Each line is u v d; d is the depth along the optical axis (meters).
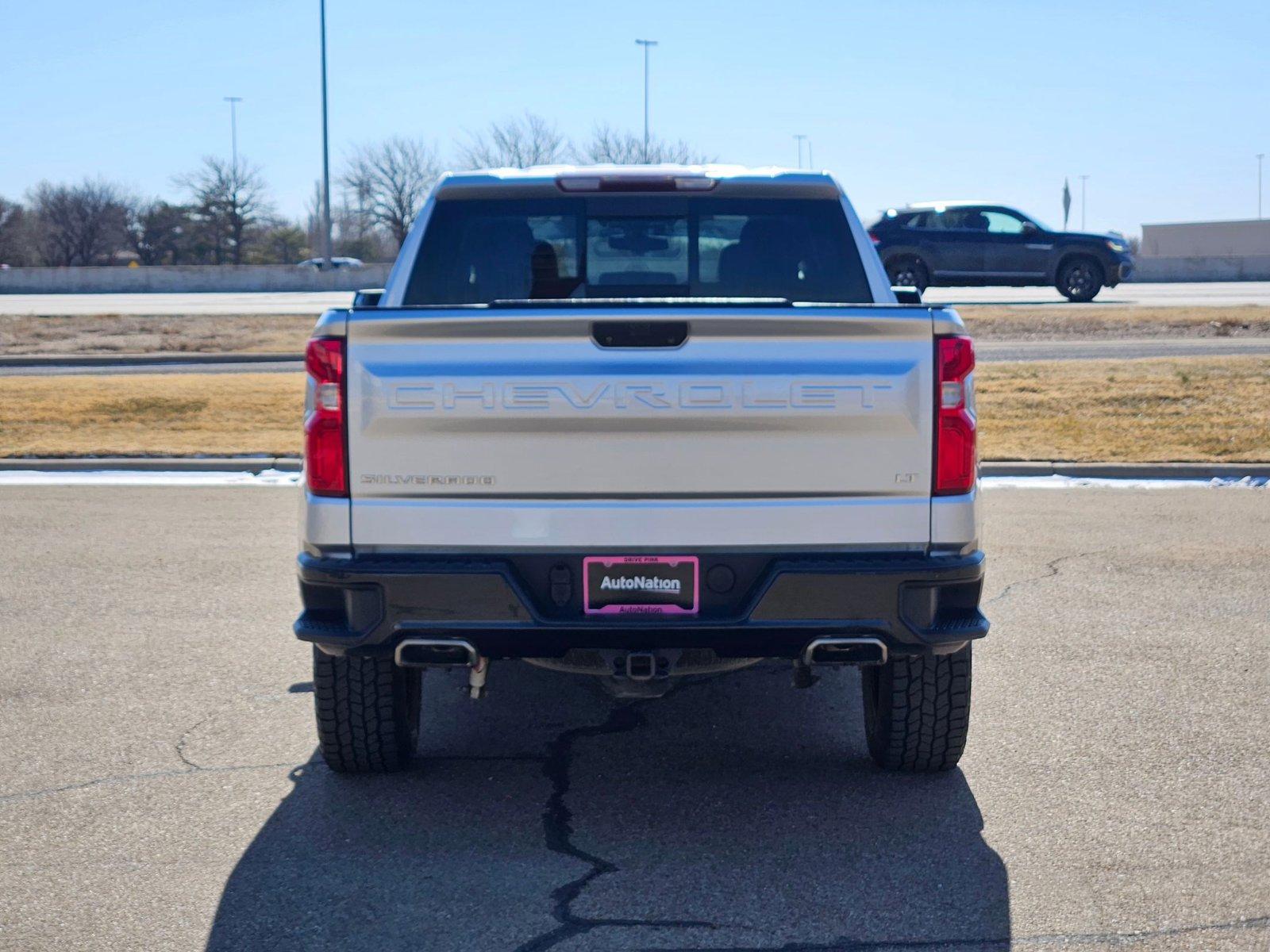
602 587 4.06
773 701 5.77
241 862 4.07
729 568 4.06
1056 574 8.12
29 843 4.23
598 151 61.50
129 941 3.56
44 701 5.72
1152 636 6.69
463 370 3.98
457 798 4.62
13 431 14.58
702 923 3.64
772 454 4.01
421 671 5.18
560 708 5.70
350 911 3.73
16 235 91.75
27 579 8.09
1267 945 3.50
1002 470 12.46
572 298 5.18
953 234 26.20
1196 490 11.55
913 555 4.10
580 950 3.49
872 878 3.93
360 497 4.04
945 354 4.02
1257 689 5.80
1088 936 3.55
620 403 3.98
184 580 8.06
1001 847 4.15
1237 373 16.47
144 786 4.73
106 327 27.75
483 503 4.03
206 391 16.97
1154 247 88.12
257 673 6.15
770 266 5.18
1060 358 18.84
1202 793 4.59
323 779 4.81
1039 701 5.65
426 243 5.11
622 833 4.29
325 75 46.53
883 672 4.63
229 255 89.62
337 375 4.01
